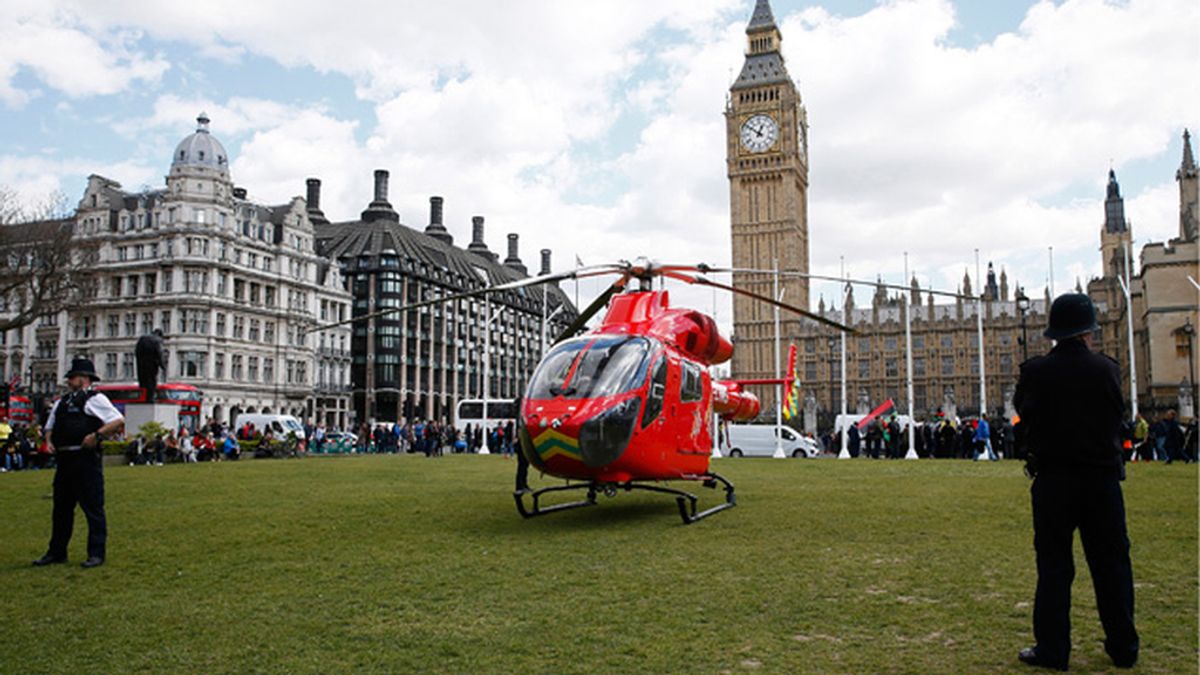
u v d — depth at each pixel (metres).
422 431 56.62
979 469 24.42
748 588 7.37
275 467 29.17
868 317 121.00
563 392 11.90
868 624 6.18
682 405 12.99
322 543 10.15
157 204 74.69
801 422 101.75
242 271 76.50
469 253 124.12
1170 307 64.81
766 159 115.94
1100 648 5.59
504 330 121.88
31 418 50.88
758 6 120.25
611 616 6.47
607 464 11.63
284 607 6.89
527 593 7.29
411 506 14.34
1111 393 5.25
